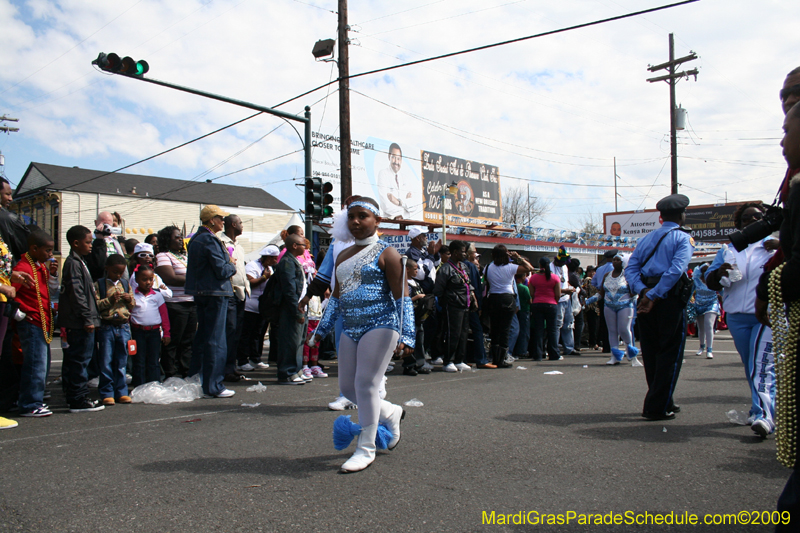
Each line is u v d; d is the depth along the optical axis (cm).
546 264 984
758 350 446
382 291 356
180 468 350
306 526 265
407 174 2227
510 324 884
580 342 1214
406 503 294
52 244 505
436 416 497
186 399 582
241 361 834
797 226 192
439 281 802
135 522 269
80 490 312
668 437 426
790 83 263
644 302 481
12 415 507
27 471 344
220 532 258
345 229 374
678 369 479
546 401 569
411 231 789
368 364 352
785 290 192
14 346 529
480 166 2611
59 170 3628
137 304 618
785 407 194
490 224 2528
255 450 391
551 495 306
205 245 596
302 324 699
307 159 1268
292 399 585
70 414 512
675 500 300
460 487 318
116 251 794
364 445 353
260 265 852
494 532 260
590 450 391
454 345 824
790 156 196
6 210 536
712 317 976
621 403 559
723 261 468
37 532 259
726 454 383
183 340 714
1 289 454
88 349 531
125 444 405
